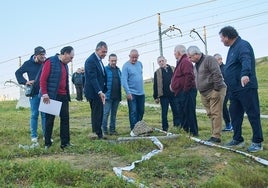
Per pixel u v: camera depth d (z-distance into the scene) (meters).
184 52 9.09
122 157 7.01
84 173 5.99
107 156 7.20
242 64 7.29
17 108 18.73
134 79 9.57
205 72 8.21
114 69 9.53
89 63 8.39
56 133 9.60
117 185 5.57
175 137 8.52
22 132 9.84
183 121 9.28
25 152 7.37
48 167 5.96
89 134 8.87
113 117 9.59
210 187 5.84
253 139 7.55
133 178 5.93
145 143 8.03
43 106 7.50
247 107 7.48
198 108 18.05
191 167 6.56
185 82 8.95
